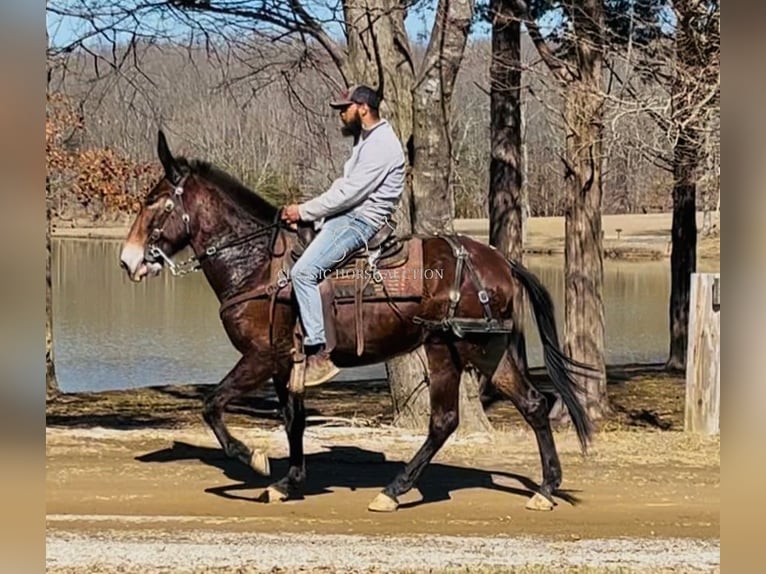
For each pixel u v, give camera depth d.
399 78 11.09
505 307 7.34
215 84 15.00
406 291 7.13
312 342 7.06
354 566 5.89
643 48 10.92
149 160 14.77
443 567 5.87
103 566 5.85
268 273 7.25
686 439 10.45
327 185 15.29
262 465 7.35
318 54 13.55
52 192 14.95
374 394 15.77
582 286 12.73
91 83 13.41
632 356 20.86
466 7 10.45
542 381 16.23
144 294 27.88
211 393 7.31
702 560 6.10
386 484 8.27
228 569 5.82
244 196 7.43
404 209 10.88
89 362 18.98
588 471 8.91
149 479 8.33
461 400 10.88
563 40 12.02
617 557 6.16
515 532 6.84
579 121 11.75
